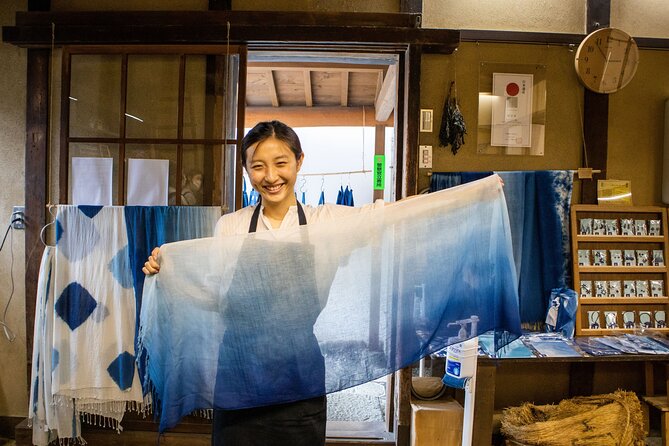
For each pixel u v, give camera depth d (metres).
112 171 2.54
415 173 2.52
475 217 1.66
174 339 1.50
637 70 2.76
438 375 2.68
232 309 1.52
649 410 2.73
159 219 2.37
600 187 2.72
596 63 2.65
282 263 1.53
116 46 2.49
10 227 2.68
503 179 2.62
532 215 2.64
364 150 6.08
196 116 2.55
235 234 1.57
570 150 2.73
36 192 2.59
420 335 1.62
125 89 2.49
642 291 2.69
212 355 1.52
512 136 2.69
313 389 1.53
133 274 2.36
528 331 2.63
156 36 2.45
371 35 2.44
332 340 1.58
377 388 3.59
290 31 2.43
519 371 2.76
